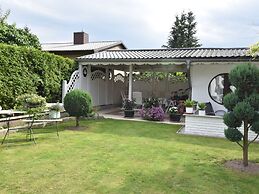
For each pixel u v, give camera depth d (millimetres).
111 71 15109
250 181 4176
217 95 10352
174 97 13922
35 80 9305
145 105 12141
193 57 9758
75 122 9617
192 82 10695
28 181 3900
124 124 9492
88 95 8609
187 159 5273
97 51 16188
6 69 8078
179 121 10516
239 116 4688
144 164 4867
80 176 4160
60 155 5281
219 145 6637
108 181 3992
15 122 7934
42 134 7367
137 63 10930
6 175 4113
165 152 5754
